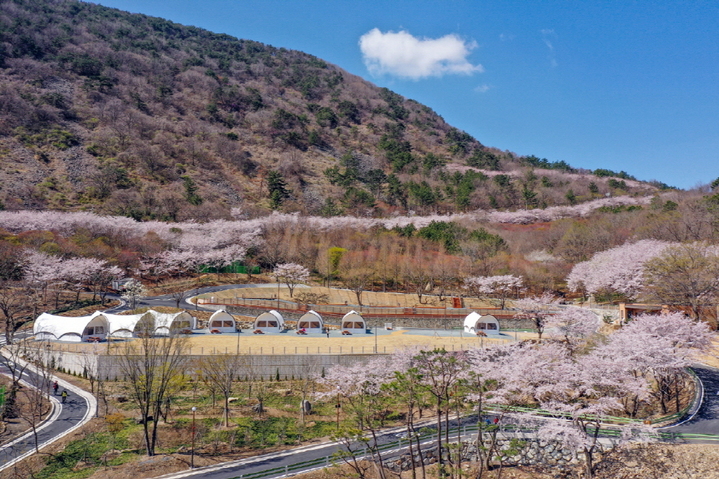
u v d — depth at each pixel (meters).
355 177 197.88
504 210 172.25
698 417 42.81
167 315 71.38
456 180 194.50
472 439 44.75
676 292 65.69
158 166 173.88
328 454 44.03
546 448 42.41
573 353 56.53
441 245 112.69
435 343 68.75
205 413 50.75
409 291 102.75
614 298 93.00
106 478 39.03
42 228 110.19
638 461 38.28
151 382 45.12
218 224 126.12
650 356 45.34
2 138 160.38
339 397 54.50
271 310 80.25
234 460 42.78
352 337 73.06
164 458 42.09
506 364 46.38
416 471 41.72
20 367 57.78
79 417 48.34
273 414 51.34
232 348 63.03
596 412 39.00
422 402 44.62
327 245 115.62
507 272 101.38
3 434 45.19
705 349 54.78
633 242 106.44
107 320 68.06
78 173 154.75
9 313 72.44
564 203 177.25
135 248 111.06
